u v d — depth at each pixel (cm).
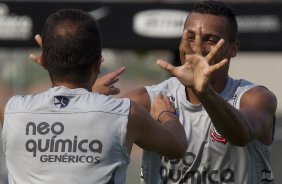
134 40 2453
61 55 902
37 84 3441
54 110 904
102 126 895
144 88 1144
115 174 895
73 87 916
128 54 3531
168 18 2436
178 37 2444
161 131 935
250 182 1118
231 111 958
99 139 890
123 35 2453
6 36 2462
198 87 907
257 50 2444
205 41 1088
